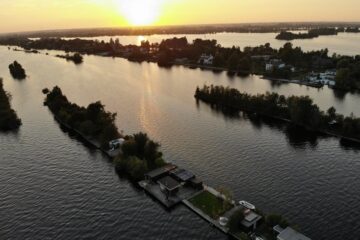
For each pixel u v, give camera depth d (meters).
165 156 135.38
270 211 97.75
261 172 121.00
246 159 131.88
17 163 132.62
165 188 105.75
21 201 106.19
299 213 96.88
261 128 167.62
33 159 136.12
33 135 163.62
